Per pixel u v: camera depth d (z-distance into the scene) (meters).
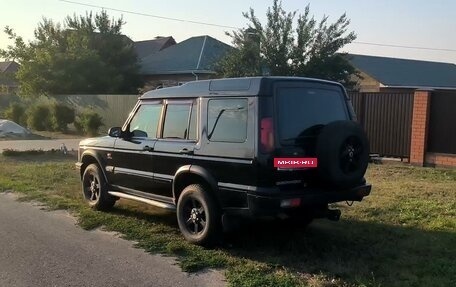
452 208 7.99
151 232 6.92
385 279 5.07
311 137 5.83
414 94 13.46
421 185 10.13
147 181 7.12
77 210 8.34
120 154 7.65
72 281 5.15
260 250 6.08
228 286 4.95
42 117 28.14
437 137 13.20
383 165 13.48
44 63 35.09
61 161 14.96
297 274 5.23
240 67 24.97
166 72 38.03
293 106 5.80
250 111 5.65
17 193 10.00
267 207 5.45
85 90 36.00
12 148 18.47
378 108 14.48
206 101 6.25
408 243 6.27
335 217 6.16
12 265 5.64
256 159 5.49
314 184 5.83
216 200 6.05
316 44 25.42
